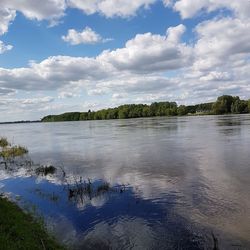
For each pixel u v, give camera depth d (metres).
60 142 52.09
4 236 10.28
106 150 37.16
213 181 19.27
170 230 12.44
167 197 16.52
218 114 167.50
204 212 14.12
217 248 10.85
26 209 15.02
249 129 55.25
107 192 17.84
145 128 76.88
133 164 26.47
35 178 22.80
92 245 11.43
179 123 93.00
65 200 16.64
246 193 16.48
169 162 26.44
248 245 11.00
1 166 29.09
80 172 24.19
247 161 24.84
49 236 11.77
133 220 13.60
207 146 35.38
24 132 97.88
